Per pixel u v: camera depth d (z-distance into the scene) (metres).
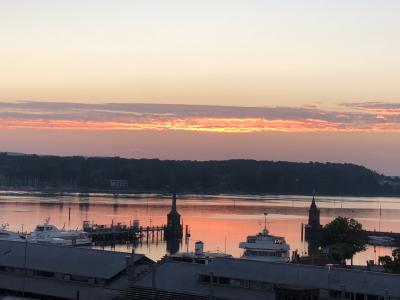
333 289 110.25
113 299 119.56
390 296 106.75
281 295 100.25
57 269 131.50
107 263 131.12
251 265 121.56
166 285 120.81
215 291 116.62
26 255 139.00
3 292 131.25
